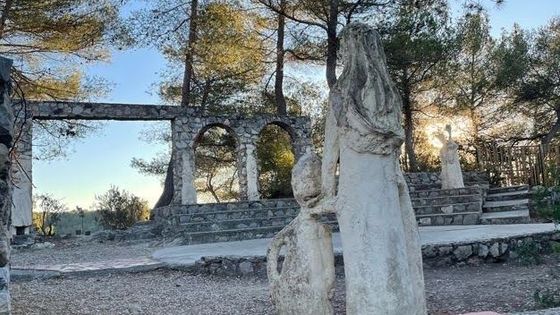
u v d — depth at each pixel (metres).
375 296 2.87
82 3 15.56
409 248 3.07
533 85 23.77
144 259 10.09
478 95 23.81
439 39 19.83
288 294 3.42
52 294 6.85
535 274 6.95
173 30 19.03
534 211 12.94
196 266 8.84
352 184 3.00
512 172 17.73
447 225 13.11
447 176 16.25
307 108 24.14
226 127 18.08
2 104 3.84
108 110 16.23
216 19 19.33
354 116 2.96
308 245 3.37
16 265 10.19
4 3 14.38
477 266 8.11
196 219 14.73
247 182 17.88
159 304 6.18
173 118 17.27
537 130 24.59
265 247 10.57
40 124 16.86
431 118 23.42
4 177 3.76
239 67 20.61
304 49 20.70
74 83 16.70
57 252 12.83
